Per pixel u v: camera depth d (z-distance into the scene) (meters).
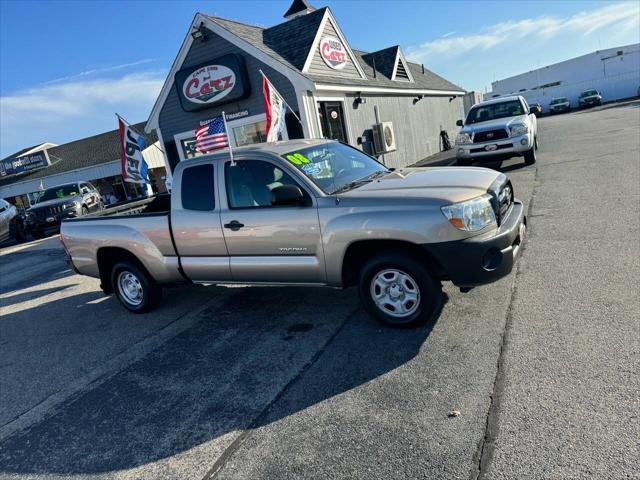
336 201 4.08
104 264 6.00
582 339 3.39
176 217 5.06
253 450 2.89
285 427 3.05
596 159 10.48
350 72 14.43
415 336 3.94
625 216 6.01
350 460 2.65
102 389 4.08
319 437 2.89
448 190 3.85
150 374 4.19
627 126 16.25
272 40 13.65
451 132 26.02
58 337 5.69
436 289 3.86
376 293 4.11
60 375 4.57
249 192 4.59
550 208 7.11
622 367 2.98
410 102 18.89
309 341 4.23
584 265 4.71
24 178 31.94
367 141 14.72
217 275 4.99
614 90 47.75
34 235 17.61
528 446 2.50
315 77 11.98
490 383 3.10
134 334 5.28
